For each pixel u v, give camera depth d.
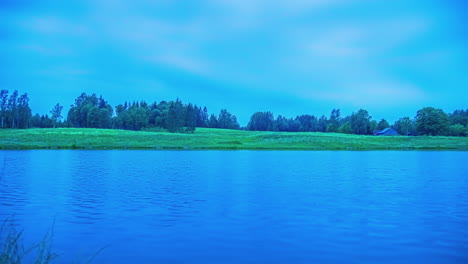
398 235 13.86
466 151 81.62
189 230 14.35
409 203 19.72
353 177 30.95
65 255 11.70
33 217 16.27
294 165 42.47
